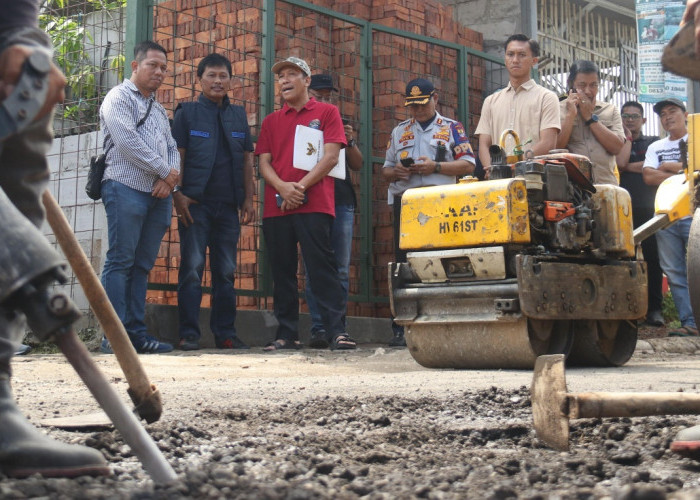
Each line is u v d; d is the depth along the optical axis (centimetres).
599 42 1432
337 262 794
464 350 540
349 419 296
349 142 793
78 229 809
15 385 426
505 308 509
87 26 945
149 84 697
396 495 175
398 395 345
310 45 941
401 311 565
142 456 165
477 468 218
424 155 748
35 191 191
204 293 838
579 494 165
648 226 584
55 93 173
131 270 700
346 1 994
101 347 709
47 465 171
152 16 813
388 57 991
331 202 739
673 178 596
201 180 739
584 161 569
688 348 764
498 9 1140
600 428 275
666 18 1091
